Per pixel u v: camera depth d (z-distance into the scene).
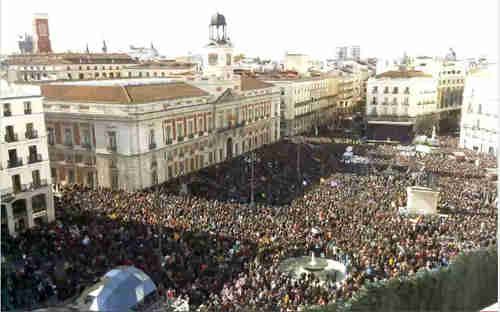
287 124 130.25
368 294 35.16
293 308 32.69
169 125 77.38
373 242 43.34
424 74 135.12
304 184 68.25
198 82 92.00
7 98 50.84
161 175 75.94
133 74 158.38
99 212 53.03
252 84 108.06
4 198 50.69
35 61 123.75
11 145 51.53
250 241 44.03
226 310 31.92
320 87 150.38
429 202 53.72
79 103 72.44
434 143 108.00
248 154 97.12
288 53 182.88
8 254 40.94
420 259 40.19
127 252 40.75
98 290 20.42
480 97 98.88
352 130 142.38
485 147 97.12
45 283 34.72
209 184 70.94
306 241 44.38
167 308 27.03
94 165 73.81
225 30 92.00
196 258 40.28
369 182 67.88
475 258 38.84
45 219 55.41
